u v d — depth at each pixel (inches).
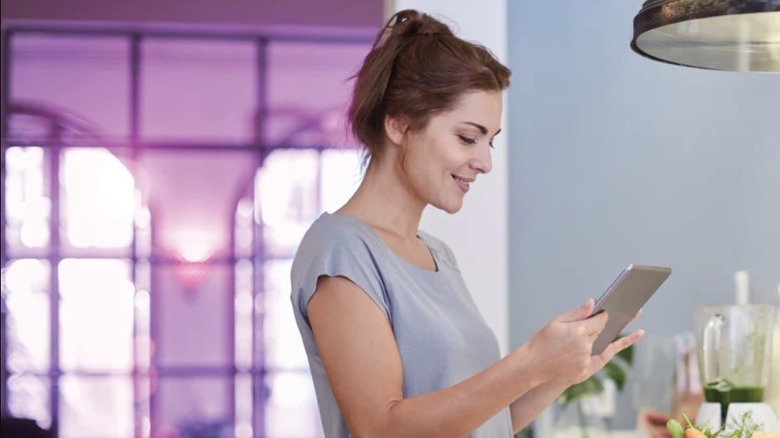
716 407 114.2
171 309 261.3
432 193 76.0
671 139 136.2
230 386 260.8
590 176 138.3
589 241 138.3
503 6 135.3
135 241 261.7
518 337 138.9
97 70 261.0
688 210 135.3
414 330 74.1
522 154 139.0
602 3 138.1
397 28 77.9
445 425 68.4
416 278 76.4
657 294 135.6
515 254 139.3
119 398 259.1
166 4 257.1
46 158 260.7
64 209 260.8
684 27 74.9
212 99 262.7
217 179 263.1
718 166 133.9
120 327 260.7
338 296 72.8
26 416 257.4
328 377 73.2
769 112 130.2
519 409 85.4
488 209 134.1
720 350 114.7
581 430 133.9
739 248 132.4
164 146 262.4
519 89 139.0
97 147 261.3
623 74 137.6
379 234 76.7
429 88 74.6
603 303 70.3
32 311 259.3
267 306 262.5
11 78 259.4
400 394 71.7
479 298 133.6
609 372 134.2
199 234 262.7
